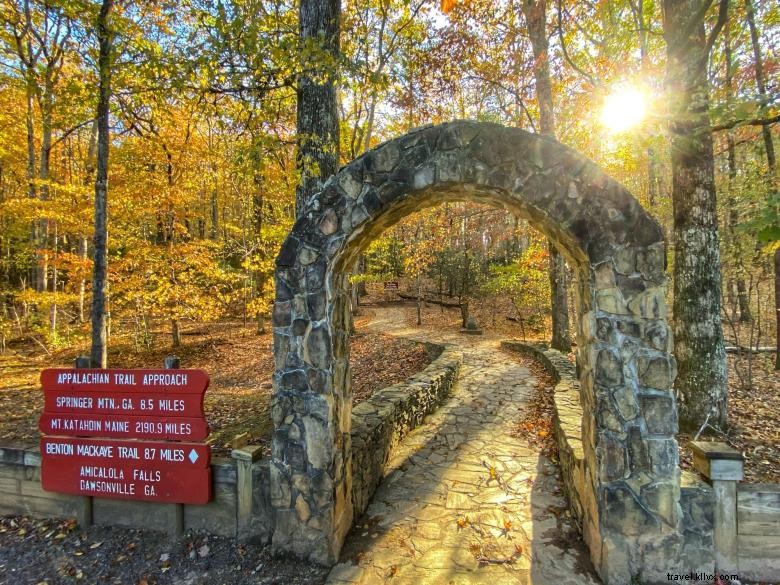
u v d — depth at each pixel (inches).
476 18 376.2
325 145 205.6
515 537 139.3
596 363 118.3
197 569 130.9
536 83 409.7
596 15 308.8
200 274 492.1
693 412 187.2
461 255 800.3
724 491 114.8
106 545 144.3
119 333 549.6
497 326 679.7
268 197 467.2
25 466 162.7
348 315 156.0
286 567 129.7
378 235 162.9
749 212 210.4
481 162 123.3
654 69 233.6
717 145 307.3
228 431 213.8
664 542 113.8
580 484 140.9
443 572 123.2
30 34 354.0
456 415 266.7
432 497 167.9
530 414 262.2
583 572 121.1
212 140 417.4
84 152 586.9
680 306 192.4
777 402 227.5
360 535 144.8
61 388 154.9
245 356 505.7
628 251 115.5
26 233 574.6
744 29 277.1
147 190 393.7
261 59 165.9
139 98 209.0
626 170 370.3
